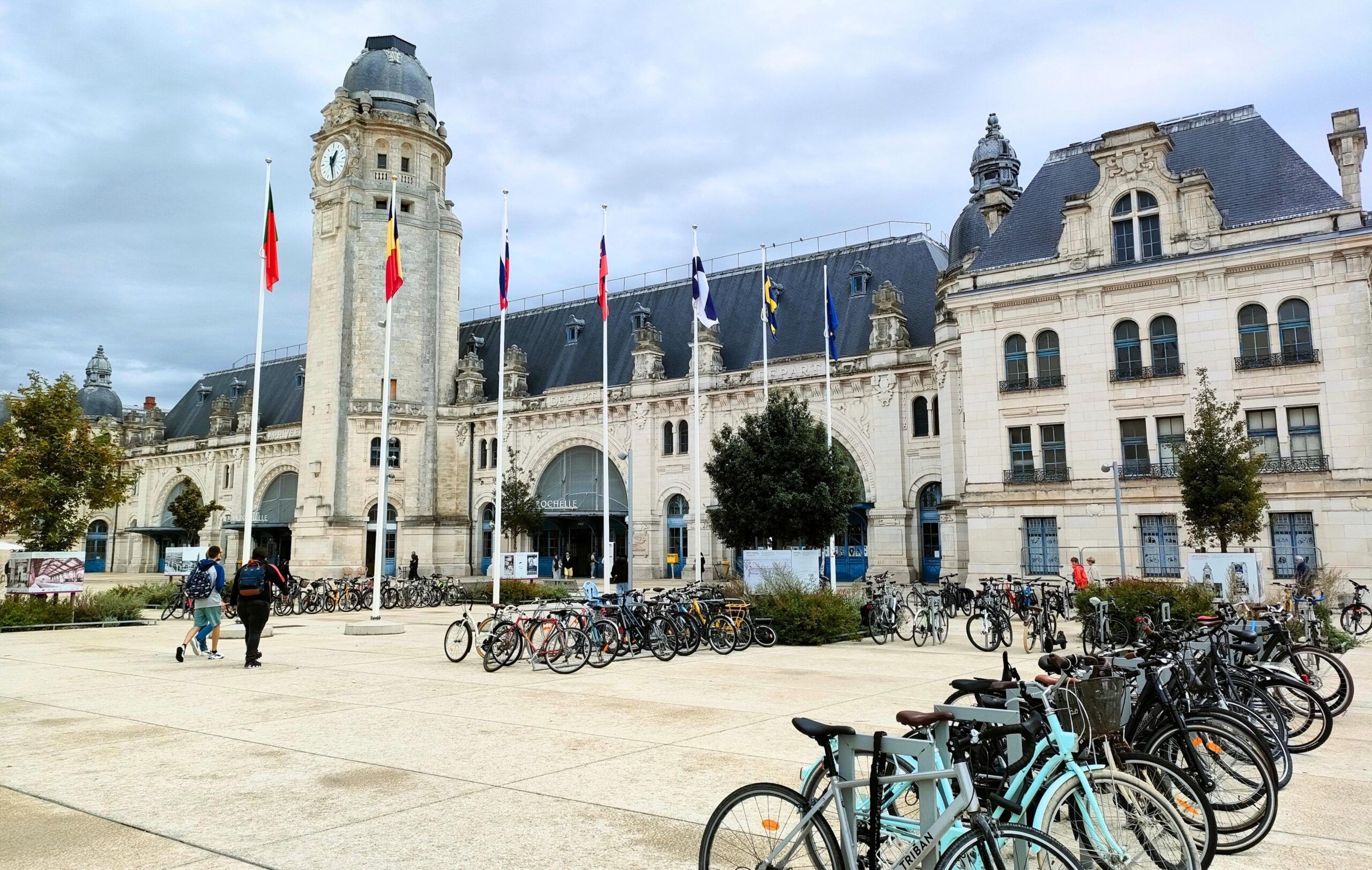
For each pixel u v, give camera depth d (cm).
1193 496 2908
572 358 6662
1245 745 760
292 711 1320
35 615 2741
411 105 6588
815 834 558
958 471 4488
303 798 866
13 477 2952
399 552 6272
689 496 5609
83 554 2920
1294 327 3475
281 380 8719
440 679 1662
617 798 863
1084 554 3741
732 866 569
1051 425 3919
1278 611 1661
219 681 1641
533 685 1583
